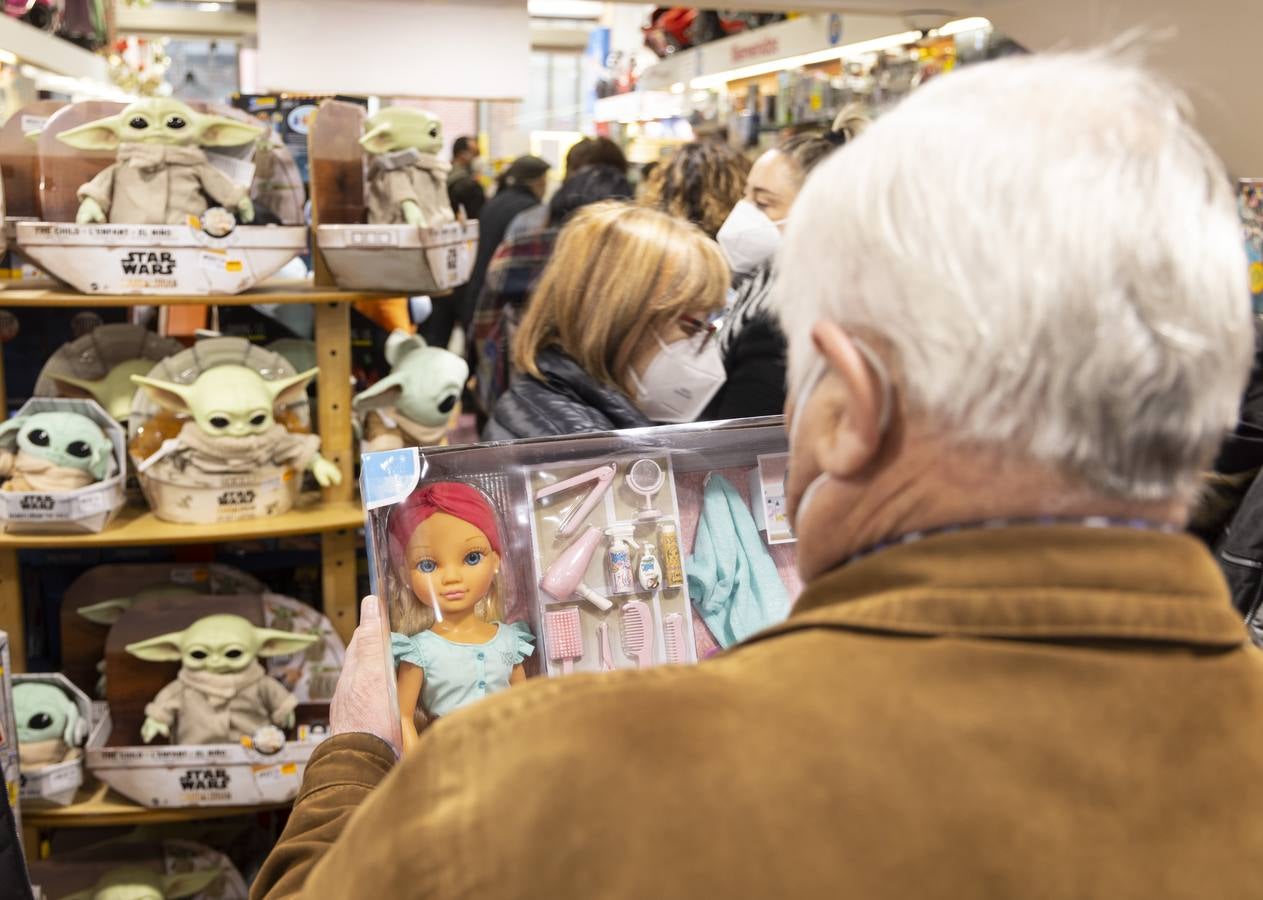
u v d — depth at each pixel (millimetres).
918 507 584
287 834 867
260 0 2854
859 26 3730
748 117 4402
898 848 516
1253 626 1695
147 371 2447
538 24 7234
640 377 1588
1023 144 562
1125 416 539
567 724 557
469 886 524
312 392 2736
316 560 2678
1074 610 555
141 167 2234
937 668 554
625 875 512
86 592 2502
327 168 2432
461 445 1067
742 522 1141
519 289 3162
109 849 2453
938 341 547
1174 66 2480
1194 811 542
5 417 2428
